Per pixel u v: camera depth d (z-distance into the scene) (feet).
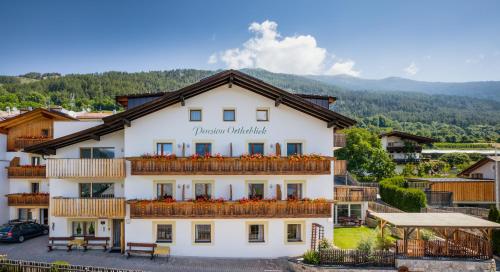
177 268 72.43
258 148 83.15
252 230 81.56
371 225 107.34
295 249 81.05
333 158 79.82
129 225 81.00
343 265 71.61
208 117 82.48
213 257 80.18
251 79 79.36
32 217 107.55
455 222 73.97
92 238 83.92
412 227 71.56
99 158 83.15
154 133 82.17
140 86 493.77
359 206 111.45
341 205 111.14
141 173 79.05
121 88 485.97
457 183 147.33
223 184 81.61
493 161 151.53
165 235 81.56
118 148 86.12
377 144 191.42
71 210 80.59
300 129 83.25
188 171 79.15
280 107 83.15
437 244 72.79
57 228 85.30
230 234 80.64
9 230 89.25
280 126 83.10
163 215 78.69
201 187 82.33
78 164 81.05
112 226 85.30
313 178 82.48
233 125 82.58
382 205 115.44
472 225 71.41
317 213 79.56
